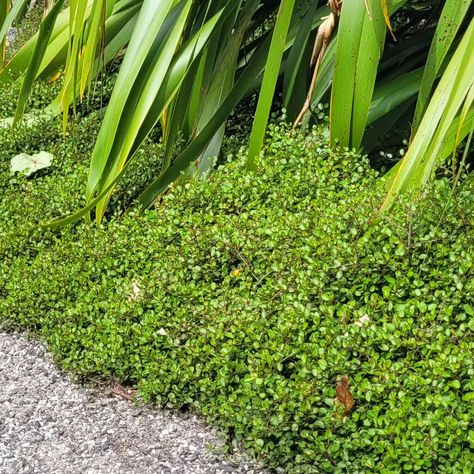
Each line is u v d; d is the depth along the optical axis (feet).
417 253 9.20
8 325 11.65
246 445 8.29
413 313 8.35
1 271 12.05
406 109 12.61
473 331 8.30
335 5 10.30
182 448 8.86
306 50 12.43
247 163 11.57
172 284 10.09
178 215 11.27
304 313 8.73
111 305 10.25
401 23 15.21
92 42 11.39
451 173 10.53
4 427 9.59
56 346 10.42
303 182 11.16
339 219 9.94
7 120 16.81
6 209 13.62
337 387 8.07
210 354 9.12
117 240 11.38
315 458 7.77
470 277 8.80
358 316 8.57
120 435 9.22
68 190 13.47
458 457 7.29
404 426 7.44
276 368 8.55
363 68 10.30
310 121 12.76
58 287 11.18
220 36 12.55
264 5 15.06
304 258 9.56
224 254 10.28
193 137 12.93
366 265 9.16
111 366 9.90
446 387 7.52
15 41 25.64
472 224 9.22
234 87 11.90
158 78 11.09
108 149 11.12
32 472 8.76
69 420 9.61
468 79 8.49
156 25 11.06
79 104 16.93
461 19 9.50
